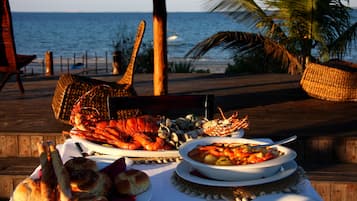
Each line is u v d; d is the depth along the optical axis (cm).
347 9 754
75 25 7550
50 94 634
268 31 787
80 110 193
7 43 560
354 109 527
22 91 640
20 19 11819
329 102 571
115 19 11688
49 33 5525
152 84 727
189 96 249
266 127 437
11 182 354
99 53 3503
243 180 143
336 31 773
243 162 145
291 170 149
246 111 516
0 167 379
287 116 488
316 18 748
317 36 759
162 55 477
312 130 422
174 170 162
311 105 552
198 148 158
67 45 4153
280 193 140
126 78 462
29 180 124
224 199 138
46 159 116
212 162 147
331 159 400
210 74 860
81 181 121
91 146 175
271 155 148
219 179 144
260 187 141
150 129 182
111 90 409
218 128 183
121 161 143
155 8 468
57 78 833
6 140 410
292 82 737
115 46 1071
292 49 783
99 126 185
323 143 398
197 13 10969
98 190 123
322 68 588
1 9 544
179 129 189
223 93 634
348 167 382
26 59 609
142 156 169
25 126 434
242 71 988
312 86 594
